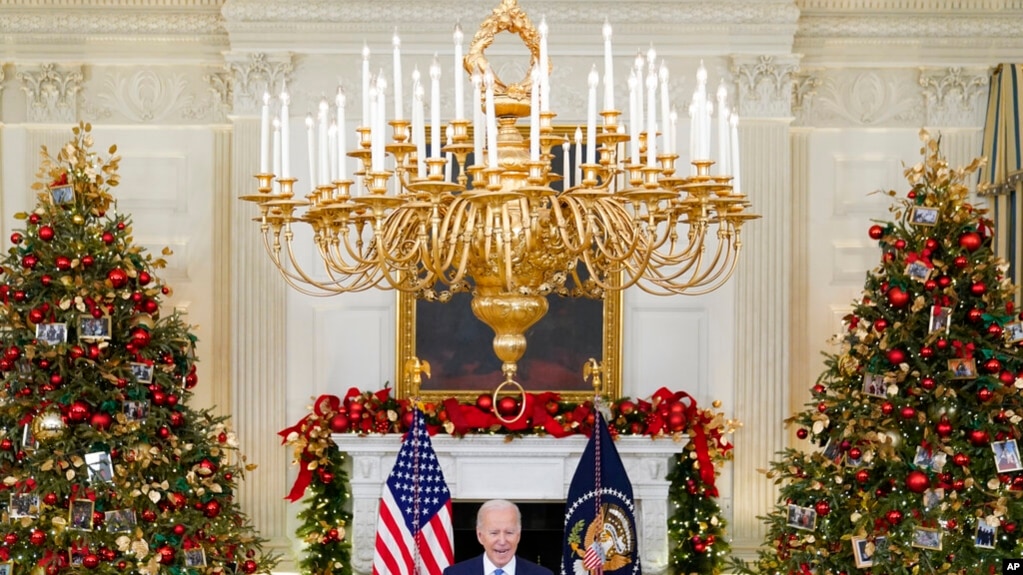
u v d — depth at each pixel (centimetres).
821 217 785
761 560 679
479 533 454
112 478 609
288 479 765
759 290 765
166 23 769
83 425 612
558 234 308
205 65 777
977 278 620
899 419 622
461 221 302
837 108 785
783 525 652
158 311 666
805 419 657
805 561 635
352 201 317
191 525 628
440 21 752
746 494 766
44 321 620
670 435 724
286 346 762
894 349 623
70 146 639
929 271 611
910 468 609
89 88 774
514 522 450
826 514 628
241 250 760
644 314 767
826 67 784
